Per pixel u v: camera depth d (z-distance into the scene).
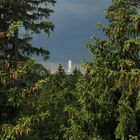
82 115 25.95
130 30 25.30
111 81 24.61
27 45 31.50
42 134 38.50
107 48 25.91
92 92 25.88
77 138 26.06
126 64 24.73
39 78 26.53
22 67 21.97
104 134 26.00
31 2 31.77
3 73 21.66
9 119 22.81
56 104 39.66
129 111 24.19
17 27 22.17
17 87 22.83
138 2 25.25
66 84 44.03
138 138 24.36
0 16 29.23
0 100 22.33
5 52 27.70
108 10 25.80
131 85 23.16
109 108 25.67
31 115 22.23
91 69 24.98
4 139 21.47
